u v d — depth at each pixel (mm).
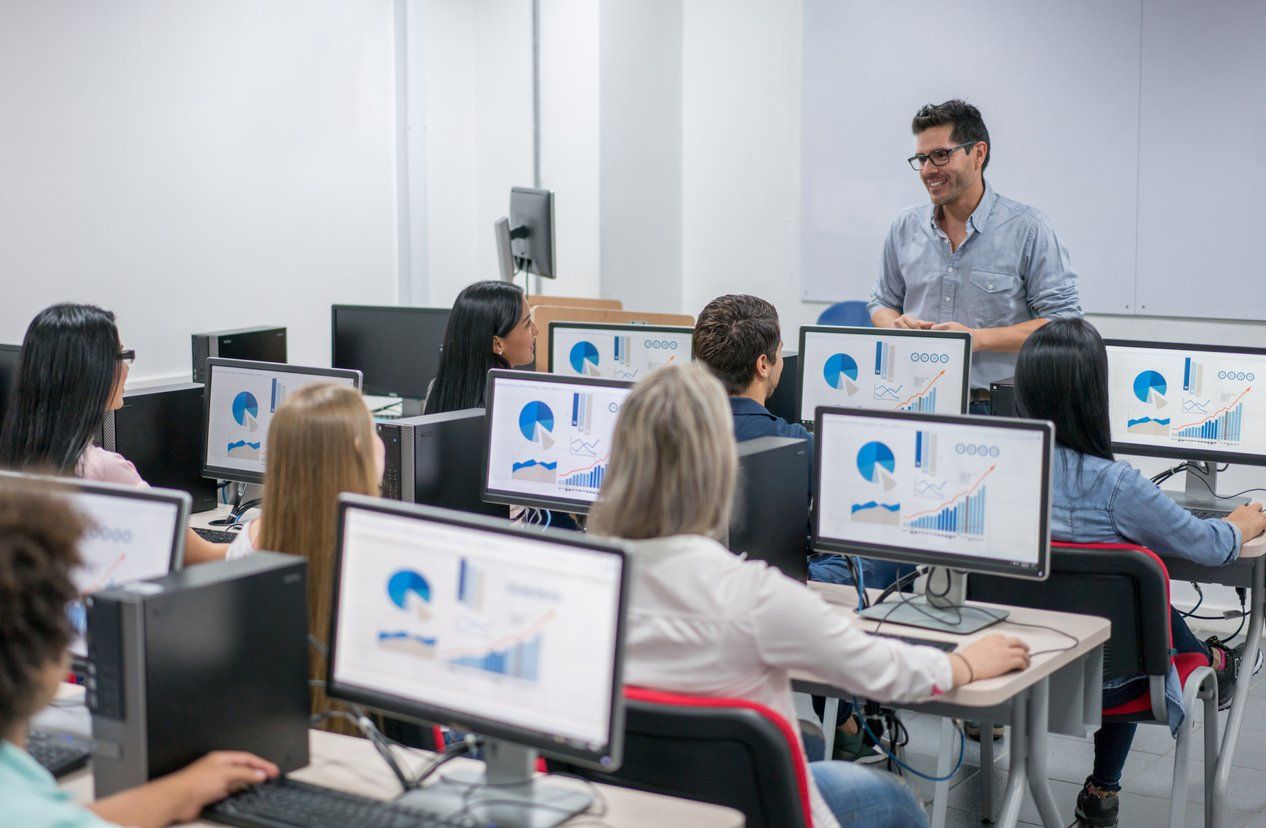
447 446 3092
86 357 2871
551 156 5980
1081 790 3402
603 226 5840
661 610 1790
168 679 1575
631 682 1815
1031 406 2816
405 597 1670
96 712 1580
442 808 1599
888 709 3264
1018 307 4285
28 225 4672
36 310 4711
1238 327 4789
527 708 1574
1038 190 5137
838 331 3965
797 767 1762
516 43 6066
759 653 1781
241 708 1665
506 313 3447
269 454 1970
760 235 5973
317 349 5738
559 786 1678
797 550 2738
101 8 4832
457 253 6281
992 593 2777
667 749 1807
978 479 2502
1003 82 5180
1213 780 3051
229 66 5289
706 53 6035
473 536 1615
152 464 3600
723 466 1757
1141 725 3898
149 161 5027
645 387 1759
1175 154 4828
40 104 4680
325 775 1735
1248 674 3109
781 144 5859
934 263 4379
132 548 1902
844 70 5602
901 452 2574
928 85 5383
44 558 1219
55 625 1223
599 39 5738
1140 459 4984
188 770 1587
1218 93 4723
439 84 6102
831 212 5727
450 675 1632
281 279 5555
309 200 5645
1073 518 2785
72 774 1735
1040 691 2359
